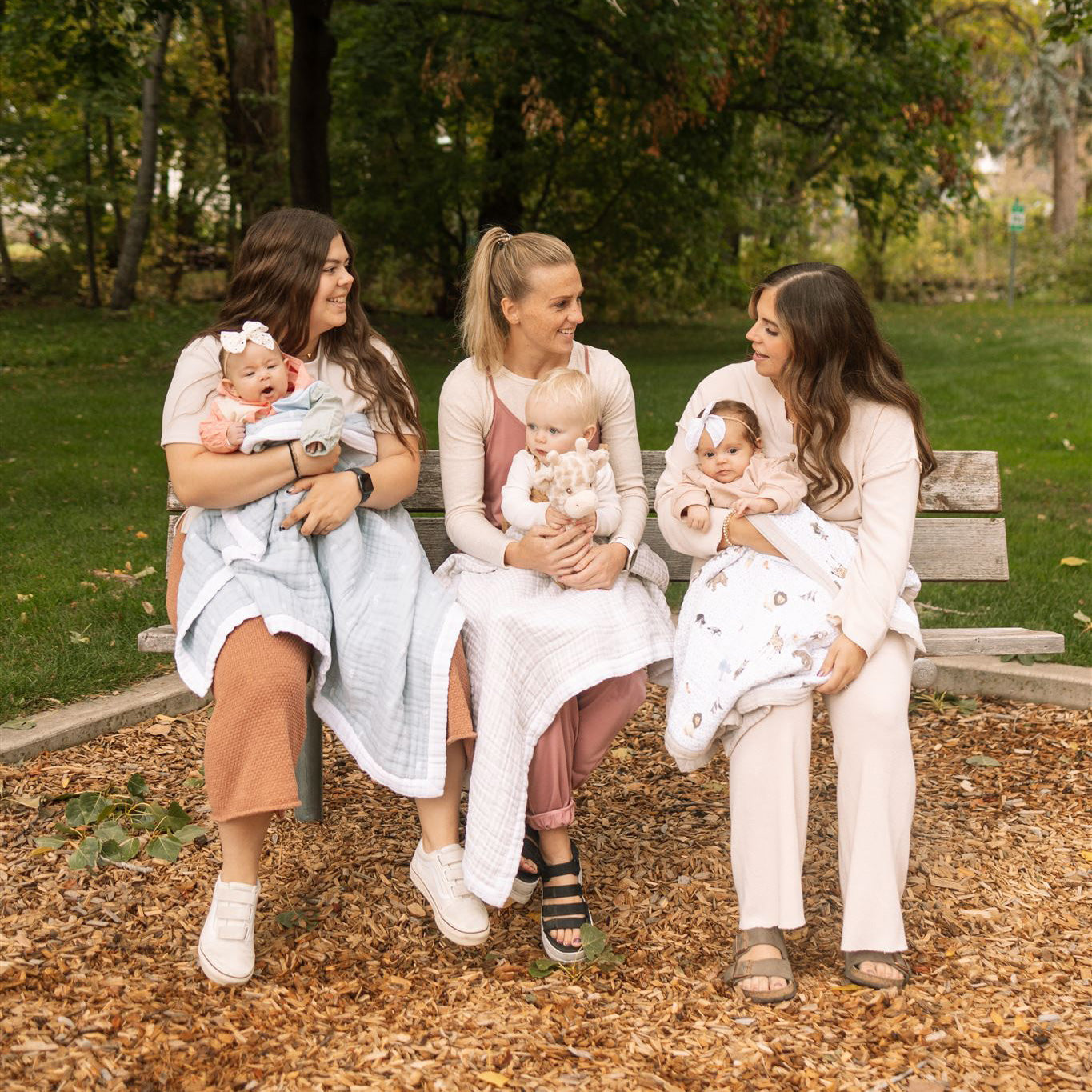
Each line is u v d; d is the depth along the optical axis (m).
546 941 2.53
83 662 4.02
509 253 2.83
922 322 19.77
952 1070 2.13
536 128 14.81
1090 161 36.69
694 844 3.08
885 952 2.43
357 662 2.51
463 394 2.93
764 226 21.94
